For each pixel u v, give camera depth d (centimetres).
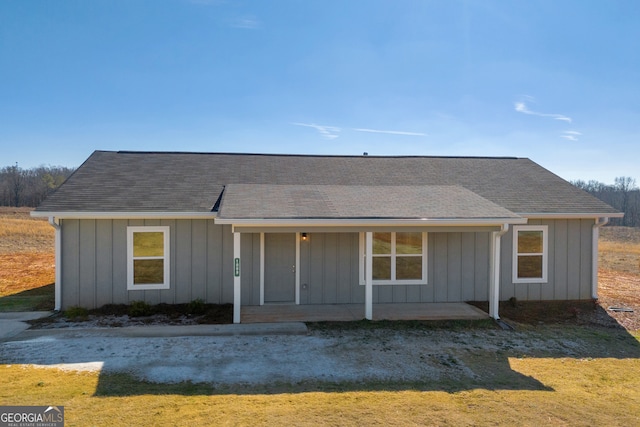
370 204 1000
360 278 1112
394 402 523
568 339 857
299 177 1313
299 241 1095
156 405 498
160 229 1043
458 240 1140
